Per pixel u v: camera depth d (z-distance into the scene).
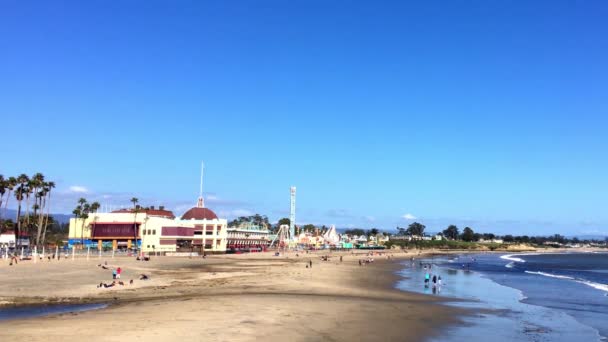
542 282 85.38
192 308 36.91
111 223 145.00
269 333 29.02
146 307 37.47
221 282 61.31
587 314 45.97
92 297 44.28
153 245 141.75
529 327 37.25
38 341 24.84
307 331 30.45
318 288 58.88
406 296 55.62
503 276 99.62
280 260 127.00
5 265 73.56
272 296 47.25
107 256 111.94
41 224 140.88
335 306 42.06
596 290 71.69
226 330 29.00
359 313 39.12
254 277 69.94
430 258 195.62
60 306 39.38
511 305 50.97
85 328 28.36
